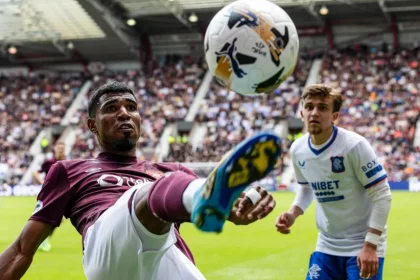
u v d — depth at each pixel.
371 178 4.35
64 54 45.03
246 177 2.35
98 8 37.41
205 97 40.47
